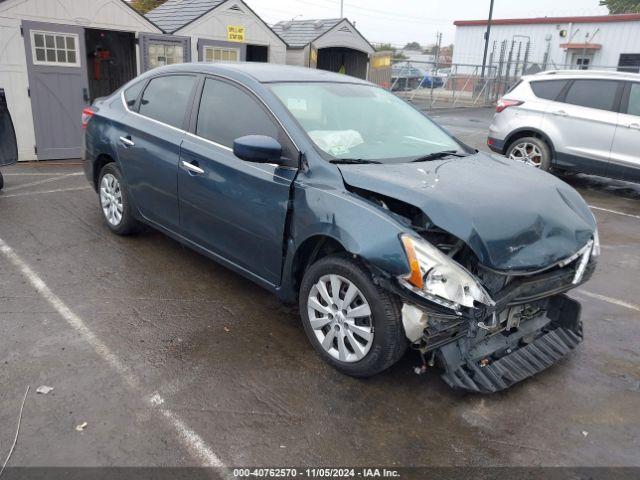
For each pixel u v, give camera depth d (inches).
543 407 123.6
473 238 112.3
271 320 154.6
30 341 136.9
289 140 137.0
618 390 131.6
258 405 118.3
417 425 115.3
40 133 349.4
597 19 1101.1
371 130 154.8
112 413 113.0
